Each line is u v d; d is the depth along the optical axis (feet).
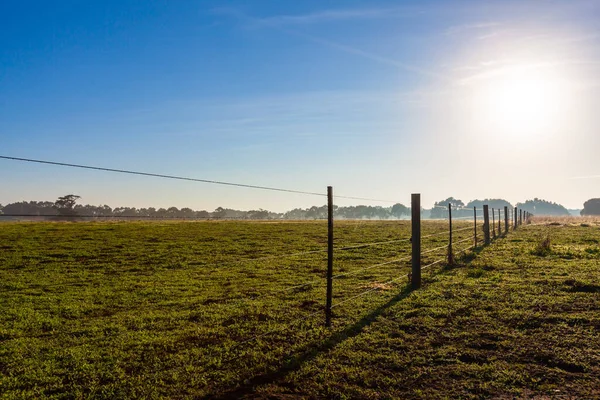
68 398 22.21
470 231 123.44
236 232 126.62
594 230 122.01
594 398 20.35
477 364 24.85
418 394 21.21
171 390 22.36
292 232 127.13
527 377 22.90
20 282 61.21
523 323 31.91
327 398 21.17
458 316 34.24
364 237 113.60
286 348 28.30
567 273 50.37
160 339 31.91
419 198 46.32
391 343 28.60
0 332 36.42
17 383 24.20
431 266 60.70
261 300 44.88
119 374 25.00
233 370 24.85
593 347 26.76
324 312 37.52
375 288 46.75
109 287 56.90
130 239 108.17
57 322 39.58
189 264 76.13
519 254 68.90
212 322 36.68
